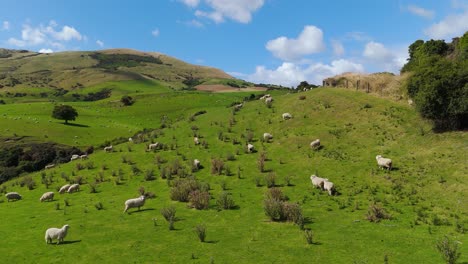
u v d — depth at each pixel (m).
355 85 71.81
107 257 24.28
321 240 25.19
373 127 52.53
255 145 56.47
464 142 40.72
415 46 96.62
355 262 21.41
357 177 39.91
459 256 21.20
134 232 29.03
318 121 60.12
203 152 56.72
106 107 163.25
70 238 28.56
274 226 28.72
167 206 36.38
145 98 178.62
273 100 79.44
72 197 43.75
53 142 104.00
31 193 48.81
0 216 37.66
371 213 29.39
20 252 26.08
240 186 41.69
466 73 43.00
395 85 63.69
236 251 24.05
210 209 34.31
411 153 42.69
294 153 50.78
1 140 103.44
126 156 60.09
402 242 24.14
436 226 26.83
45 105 159.12
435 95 43.62
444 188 33.50
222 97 181.38
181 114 149.50
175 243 26.06
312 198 35.59
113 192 44.19
